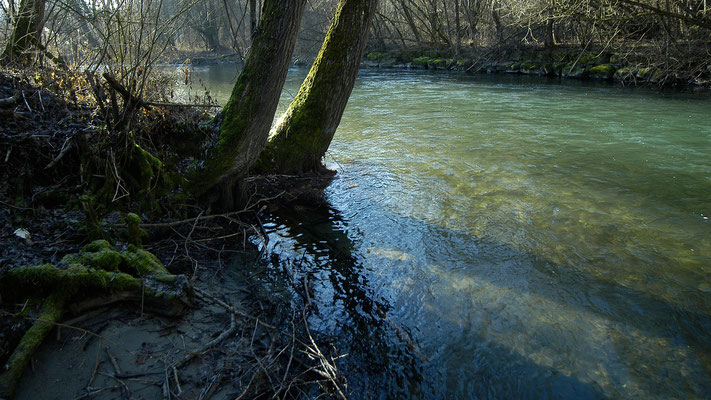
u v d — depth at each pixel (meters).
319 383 3.19
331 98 7.02
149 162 5.28
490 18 28.50
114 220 4.63
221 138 5.54
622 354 3.54
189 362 3.26
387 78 23.41
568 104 14.49
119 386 2.99
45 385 2.91
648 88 17.80
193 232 5.21
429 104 14.67
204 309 3.87
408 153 8.80
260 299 4.12
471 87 19.12
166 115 5.89
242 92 5.52
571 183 7.17
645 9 17.39
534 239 5.31
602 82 20.00
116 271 3.71
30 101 5.51
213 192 5.83
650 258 4.89
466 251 5.05
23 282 3.32
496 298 4.22
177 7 6.26
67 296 3.41
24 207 4.35
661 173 7.64
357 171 7.70
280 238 5.31
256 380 3.16
